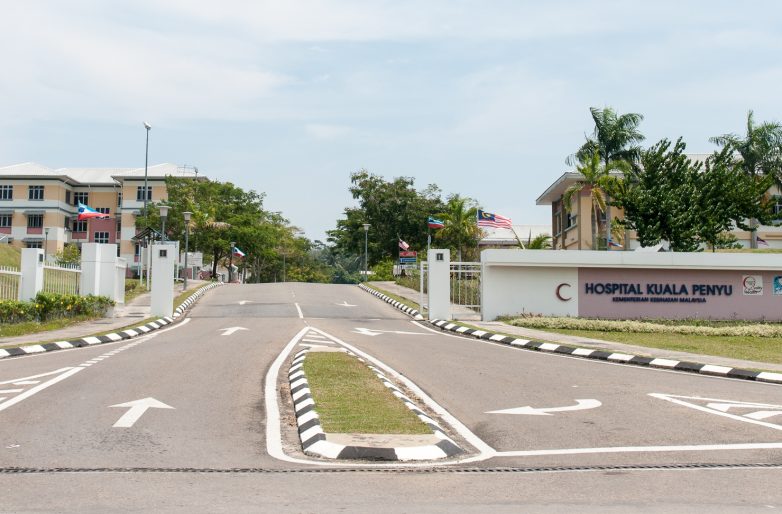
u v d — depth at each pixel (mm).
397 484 6805
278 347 18141
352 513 5750
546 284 28547
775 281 29250
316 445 8227
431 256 27609
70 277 26297
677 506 6059
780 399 11875
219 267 83625
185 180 69062
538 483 6891
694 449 8484
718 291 29109
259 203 75750
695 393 12383
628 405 11250
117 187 77125
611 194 43156
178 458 7711
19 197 73938
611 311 28672
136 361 15148
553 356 17562
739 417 10352
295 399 10977
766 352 19578
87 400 10812
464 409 10969
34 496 6105
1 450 7824
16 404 10422
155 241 48531
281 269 99250
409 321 27938
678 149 43656
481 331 22625
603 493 6508
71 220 76562
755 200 45500
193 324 25141
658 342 21328
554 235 59438
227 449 8242
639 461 7898
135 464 7379
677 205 42094
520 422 10055
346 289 46719
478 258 58062
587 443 8828
